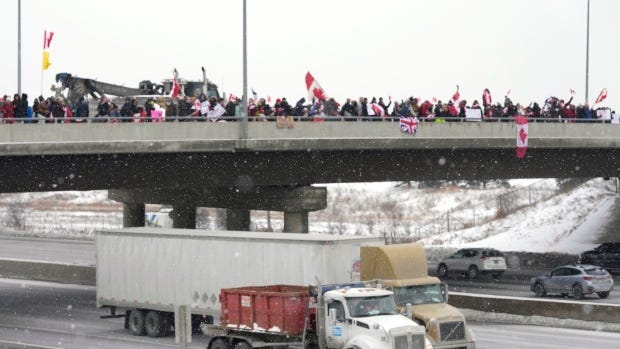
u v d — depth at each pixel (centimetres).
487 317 6238
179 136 6500
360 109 7462
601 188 13025
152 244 5650
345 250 4969
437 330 4462
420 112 7631
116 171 6669
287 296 4356
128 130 6266
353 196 16738
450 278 9138
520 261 10344
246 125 6775
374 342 4069
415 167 7988
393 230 12781
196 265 5450
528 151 8388
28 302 7362
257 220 14675
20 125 5816
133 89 8588
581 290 7219
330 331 4216
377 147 7300
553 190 14488
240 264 5241
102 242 5931
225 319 4569
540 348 5022
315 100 7519
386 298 4259
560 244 11244
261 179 7400
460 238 12162
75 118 6044
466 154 8106
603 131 8244
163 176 6906
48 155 6106
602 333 5609
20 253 10938
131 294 5753
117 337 5594
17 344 5284
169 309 5572
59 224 14675
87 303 7300
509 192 14612
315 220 14488
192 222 8800
